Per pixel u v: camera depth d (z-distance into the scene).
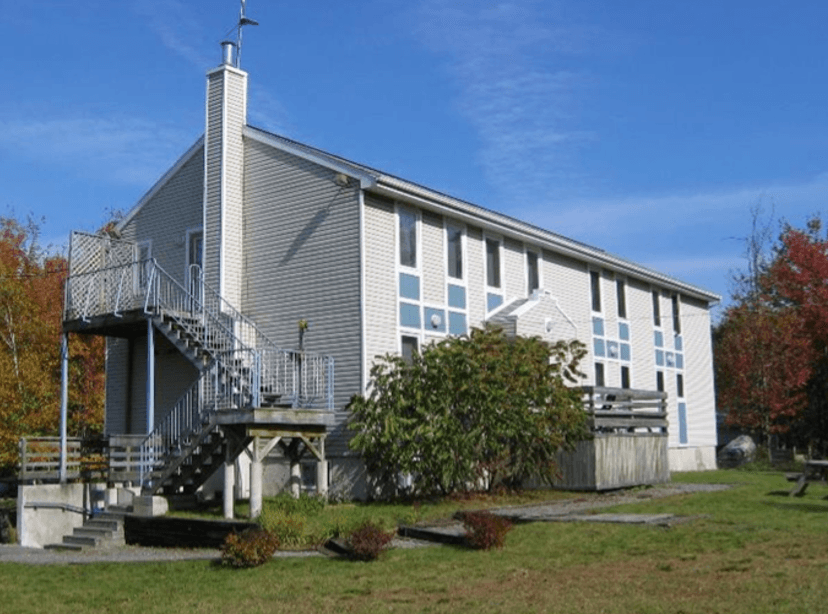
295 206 23.53
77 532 19.59
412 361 21.92
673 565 13.00
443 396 20.88
